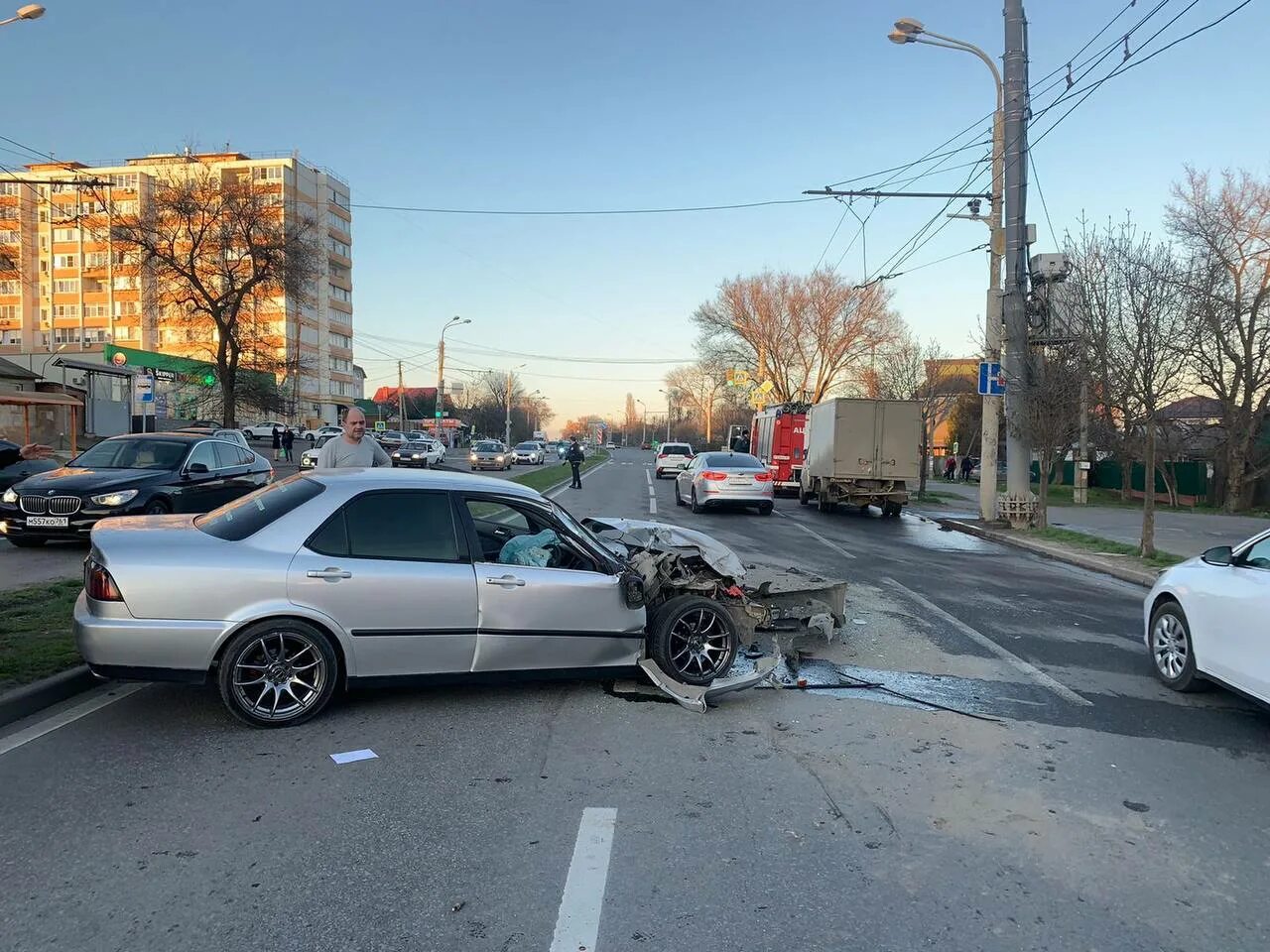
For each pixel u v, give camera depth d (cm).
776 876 358
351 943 302
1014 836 401
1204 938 321
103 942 298
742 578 655
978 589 1097
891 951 308
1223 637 577
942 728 548
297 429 6450
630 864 364
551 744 502
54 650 607
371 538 532
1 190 7088
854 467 2177
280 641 506
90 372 3869
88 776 437
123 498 1127
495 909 326
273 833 382
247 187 3684
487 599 541
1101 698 622
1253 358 2519
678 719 552
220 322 3678
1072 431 1952
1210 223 2336
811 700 601
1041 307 1772
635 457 8800
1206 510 2731
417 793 428
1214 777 478
